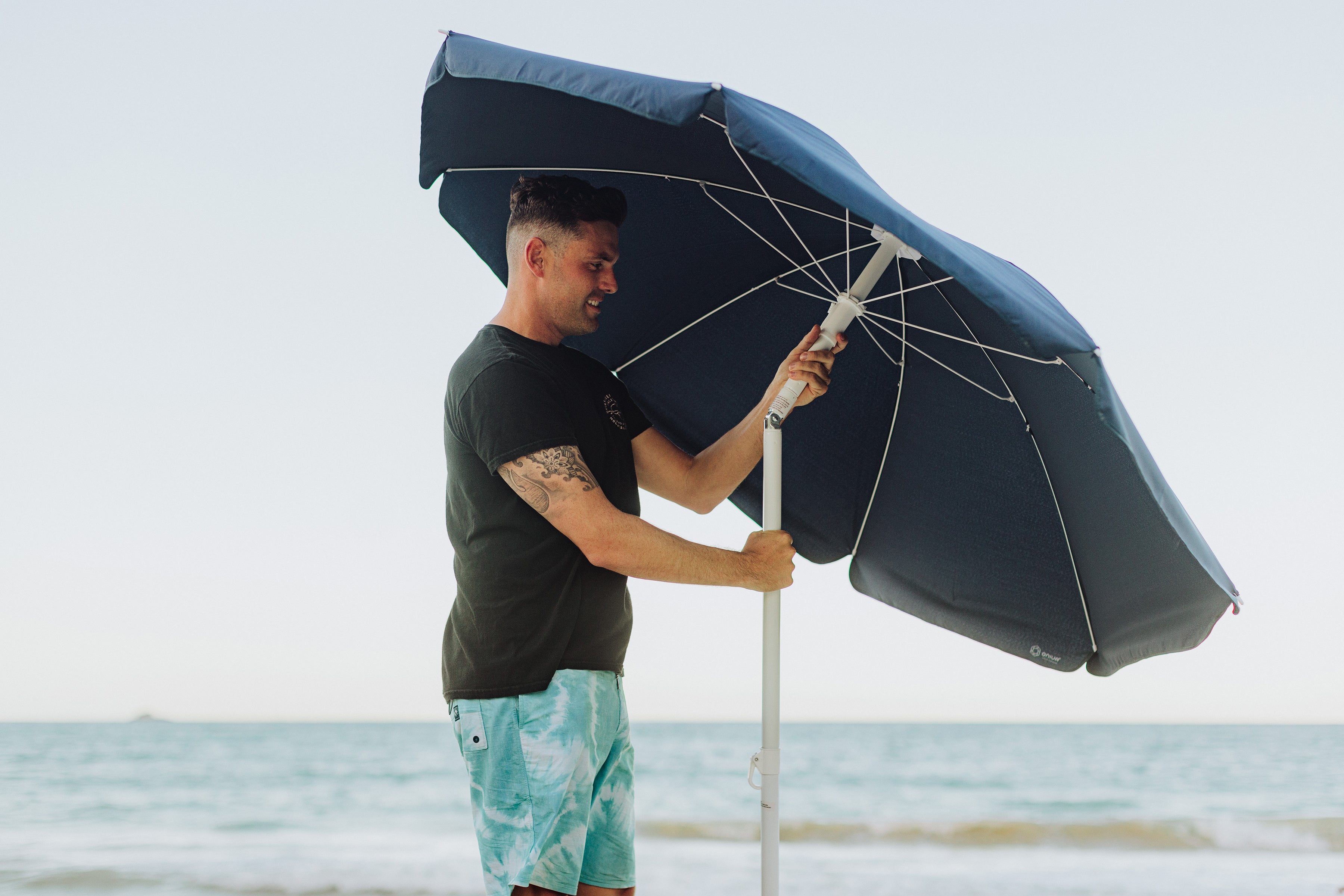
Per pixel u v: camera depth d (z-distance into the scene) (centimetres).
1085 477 193
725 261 226
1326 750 2892
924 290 198
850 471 235
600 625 177
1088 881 830
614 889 183
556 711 168
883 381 228
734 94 136
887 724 4634
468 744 172
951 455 220
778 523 195
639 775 2231
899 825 1075
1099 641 210
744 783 2102
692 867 916
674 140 188
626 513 178
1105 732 3697
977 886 811
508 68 149
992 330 188
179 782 2098
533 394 171
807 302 229
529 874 162
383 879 833
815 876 867
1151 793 2023
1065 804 1858
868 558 240
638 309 232
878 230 188
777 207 205
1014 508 213
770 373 235
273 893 780
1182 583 185
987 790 2069
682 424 240
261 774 2241
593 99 139
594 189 186
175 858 1015
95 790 1953
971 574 223
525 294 187
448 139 190
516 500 172
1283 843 1020
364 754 2722
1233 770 2398
